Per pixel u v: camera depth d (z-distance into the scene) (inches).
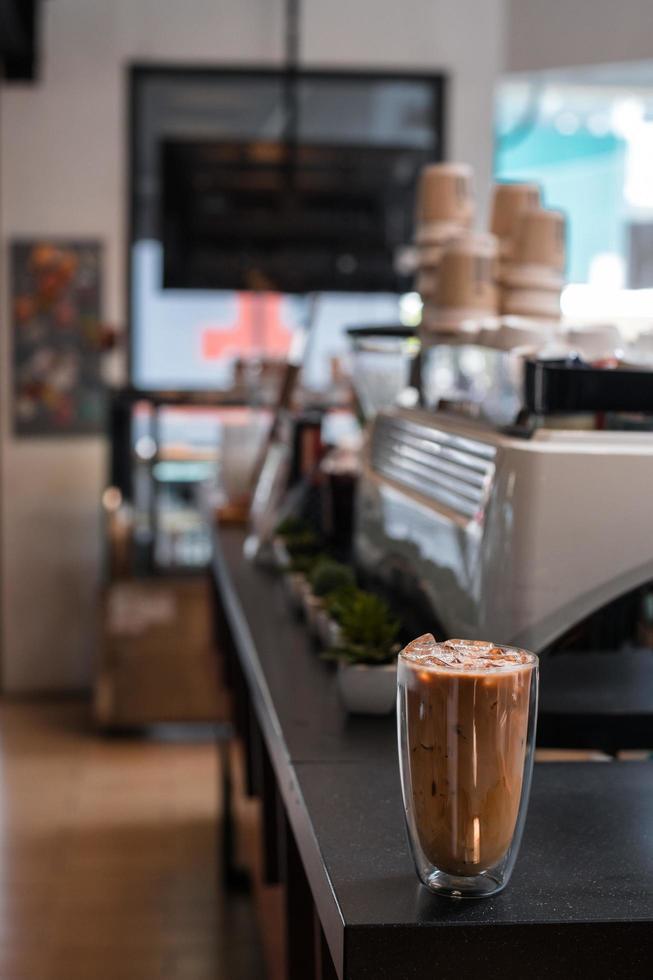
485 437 58.9
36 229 230.1
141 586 205.9
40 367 231.8
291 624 78.9
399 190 235.3
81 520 234.1
